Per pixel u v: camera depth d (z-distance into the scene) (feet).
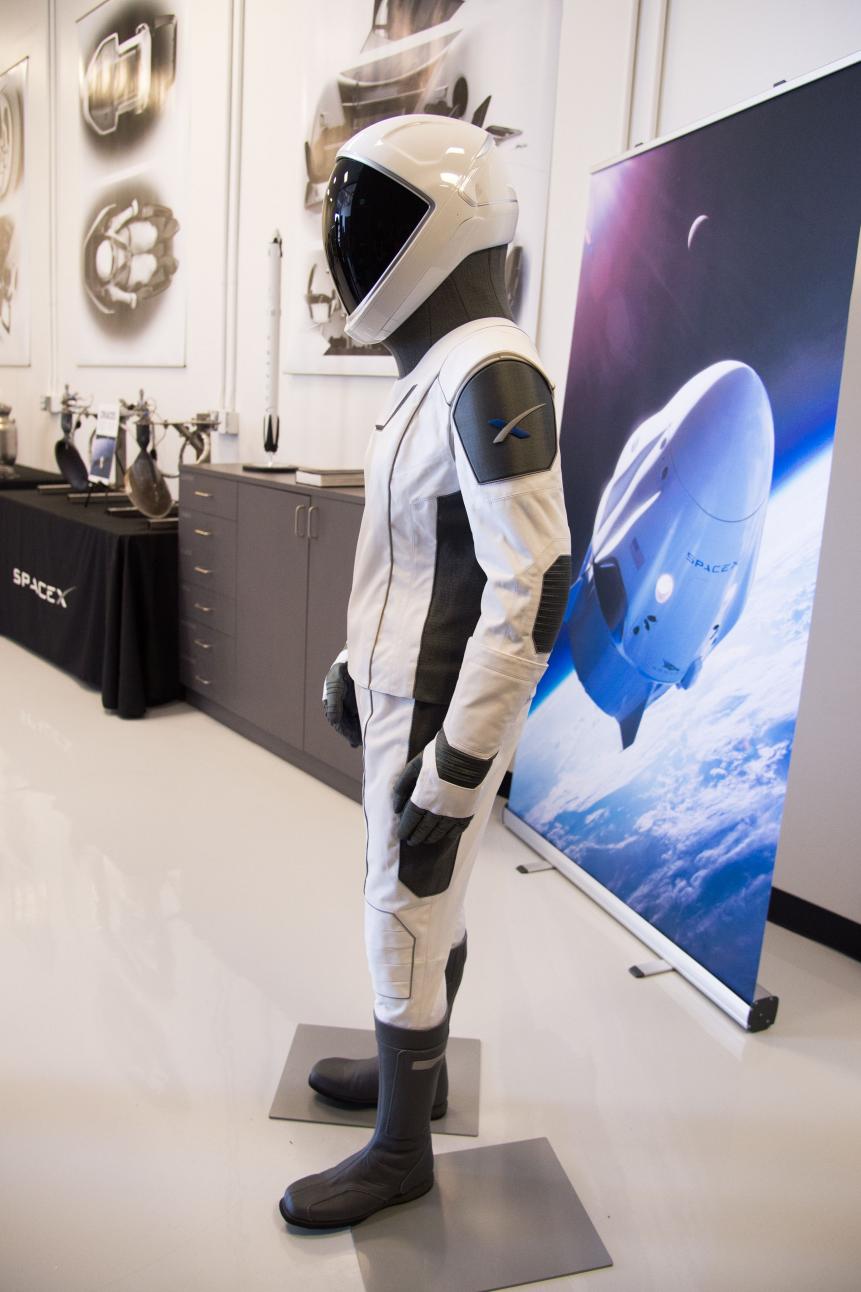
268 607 9.89
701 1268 4.15
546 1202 4.45
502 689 3.28
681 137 6.66
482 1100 5.15
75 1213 4.24
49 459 18.79
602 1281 4.06
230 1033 5.58
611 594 7.32
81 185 16.26
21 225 18.58
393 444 3.62
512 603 3.22
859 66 5.38
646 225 6.99
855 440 6.56
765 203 5.99
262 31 11.66
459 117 9.25
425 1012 4.04
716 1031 5.90
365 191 3.42
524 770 8.44
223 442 13.48
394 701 3.74
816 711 6.97
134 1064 5.26
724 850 6.15
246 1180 4.50
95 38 15.24
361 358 10.77
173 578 11.46
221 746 10.50
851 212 5.43
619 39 7.68
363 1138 4.82
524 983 6.28
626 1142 4.91
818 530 5.59
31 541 13.09
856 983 6.60
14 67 18.07
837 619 6.79
